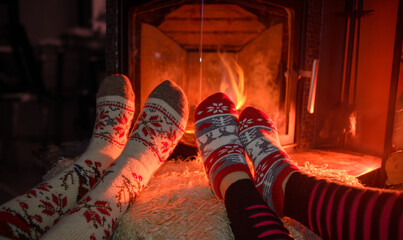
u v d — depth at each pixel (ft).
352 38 4.50
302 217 1.89
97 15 13.79
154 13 3.65
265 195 2.18
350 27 4.49
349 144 4.87
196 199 2.28
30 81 11.50
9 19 11.54
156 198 2.27
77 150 3.99
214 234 1.81
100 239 1.78
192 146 3.40
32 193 1.92
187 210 2.08
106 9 3.76
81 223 1.72
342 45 5.05
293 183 1.98
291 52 4.06
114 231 2.06
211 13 3.81
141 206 2.14
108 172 2.16
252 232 1.66
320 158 4.20
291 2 3.91
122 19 3.53
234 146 2.62
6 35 10.87
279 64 4.17
